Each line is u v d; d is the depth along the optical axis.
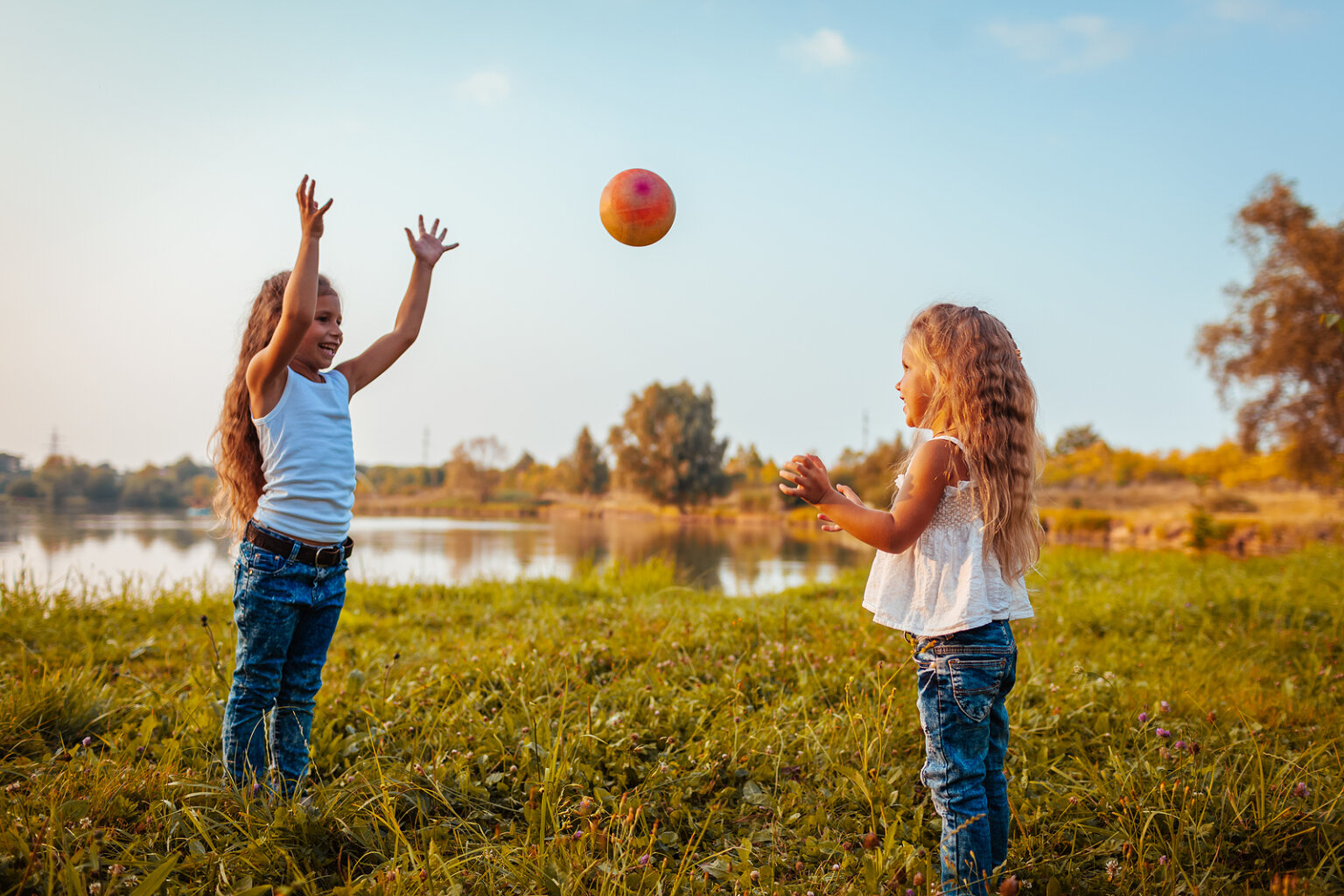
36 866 1.84
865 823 2.38
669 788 2.57
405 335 2.77
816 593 7.29
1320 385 18.77
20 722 2.74
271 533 2.26
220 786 2.29
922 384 2.15
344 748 2.74
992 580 1.93
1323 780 2.53
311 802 2.27
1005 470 1.97
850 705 3.15
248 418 2.44
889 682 3.24
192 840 2.02
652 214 2.76
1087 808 2.49
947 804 1.89
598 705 3.17
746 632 4.66
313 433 2.30
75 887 1.72
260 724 2.32
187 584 6.59
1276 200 19.22
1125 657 4.34
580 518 50.88
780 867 2.19
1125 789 2.47
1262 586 7.24
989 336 2.07
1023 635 4.74
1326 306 18.56
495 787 2.53
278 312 2.42
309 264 2.11
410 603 6.31
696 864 2.17
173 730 2.83
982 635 1.91
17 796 2.18
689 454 56.50
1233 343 19.84
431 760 2.64
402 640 4.64
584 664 3.77
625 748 2.79
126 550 16.38
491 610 5.77
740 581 13.16
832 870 2.12
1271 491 37.56
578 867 2.00
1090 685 3.43
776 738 2.89
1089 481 49.09
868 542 1.95
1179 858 2.18
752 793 2.56
